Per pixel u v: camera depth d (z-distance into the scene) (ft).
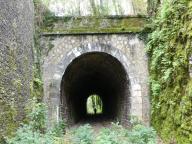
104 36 51.26
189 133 34.06
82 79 76.28
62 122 46.19
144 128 35.70
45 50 50.52
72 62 52.13
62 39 50.85
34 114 37.55
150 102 50.55
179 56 37.52
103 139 31.81
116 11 52.31
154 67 46.57
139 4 53.31
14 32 35.65
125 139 34.47
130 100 51.37
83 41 51.01
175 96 38.78
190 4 35.78
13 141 28.35
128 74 51.19
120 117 62.34
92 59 58.49
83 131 35.12
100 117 89.66
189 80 35.22
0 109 28.58
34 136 30.25
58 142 33.24
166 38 41.60
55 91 50.16
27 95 40.88
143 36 51.29
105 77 73.20
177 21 38.47
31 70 44.96
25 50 41.60
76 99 79.56
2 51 30.35
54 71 50.42
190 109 34.14
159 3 47.44
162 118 43.86
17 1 37.99
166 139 40.55
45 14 51.06
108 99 84.74
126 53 51.29
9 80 32.40
